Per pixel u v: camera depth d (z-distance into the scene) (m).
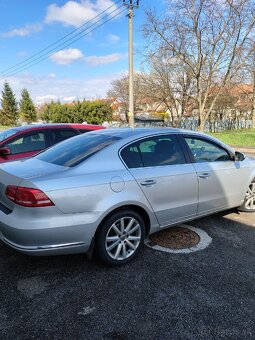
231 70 23.83
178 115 34.03
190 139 4.12
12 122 65.19
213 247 3.79
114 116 48.97
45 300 2.76
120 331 2.39
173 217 3.79
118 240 3.33
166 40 23.67
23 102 65.56
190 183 3.87
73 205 2.96
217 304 2.71
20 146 5.99
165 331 2.39
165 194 3.63
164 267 3.33
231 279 3.09
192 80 28.56
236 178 4.53
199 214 4.11
